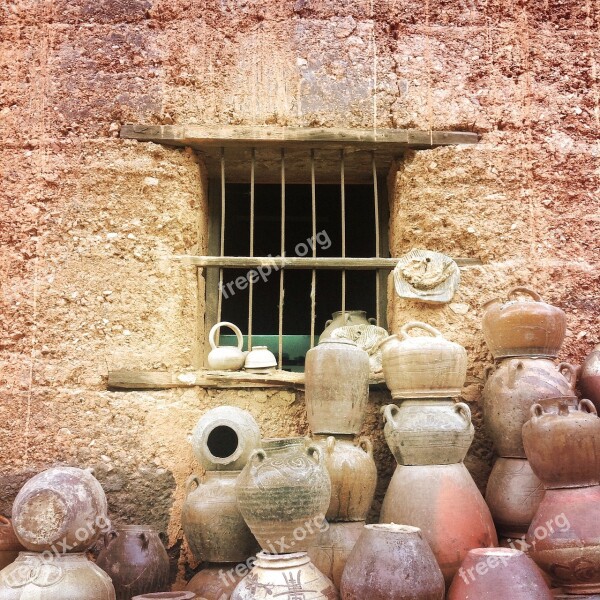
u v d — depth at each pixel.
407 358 3.07
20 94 3.79
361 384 3.11
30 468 3.38
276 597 2.45
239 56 3.88
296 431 3.55
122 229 3.67
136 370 3.52
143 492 3.38
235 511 2.88
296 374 3.60
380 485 3.52
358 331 3.72
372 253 6.05
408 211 3.80
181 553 3.35
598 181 3.81
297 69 3.87
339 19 3.94
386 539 2.48
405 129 3.82
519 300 3.35
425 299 3.61
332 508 2.91
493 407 3.16
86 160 3.72
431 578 2.42
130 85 3.82
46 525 2.60
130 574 2.83
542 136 3.85
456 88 3.88
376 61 3.90
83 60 3.84
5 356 3.51
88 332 3.55
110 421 3.45
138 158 3.74
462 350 3.12
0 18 3.88
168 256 3.69
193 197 3.86
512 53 3.94
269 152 3.97
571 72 3.94
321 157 4.05
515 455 3.11
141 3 3.92
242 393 3.58
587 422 2.66
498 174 3.79
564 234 3.75
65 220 3.66
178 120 3.79
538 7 4.01
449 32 3.96
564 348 3.63
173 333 3.61
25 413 3.45
